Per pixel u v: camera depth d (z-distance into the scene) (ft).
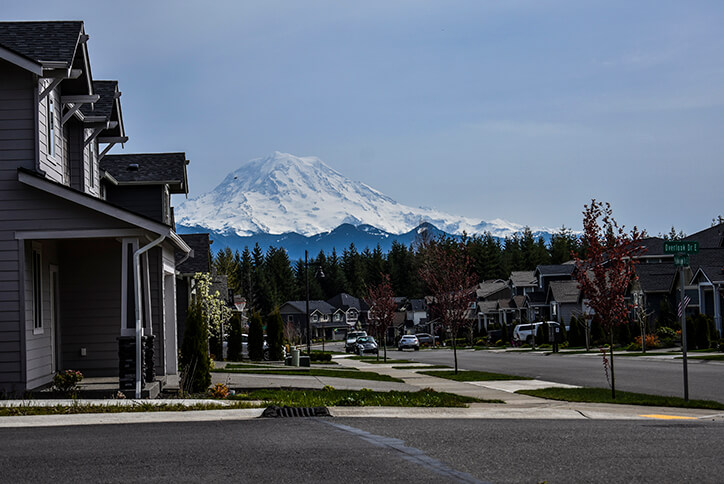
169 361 86.63
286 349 168.86
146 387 63.98
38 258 66.69
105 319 74.13
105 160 107.65
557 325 232.12
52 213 62.69
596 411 55.98
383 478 26.53
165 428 42.27
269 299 491.72
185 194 112.98
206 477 26.99
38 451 33.19
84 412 49.70
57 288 73.51
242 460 30.45
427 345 318.65
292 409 50.98
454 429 41.65
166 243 81.51
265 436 38.01
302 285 544.62
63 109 73.41
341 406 55.77
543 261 481.05
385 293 169.58
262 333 161.68
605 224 69.15
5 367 61.36
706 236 233.14
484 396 71.00
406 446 34.24
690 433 40.01
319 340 477.77
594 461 30.27
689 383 82.99
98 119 77.92
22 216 62.49
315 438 37.14
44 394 60.85
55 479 26.86
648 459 30.81
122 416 48.03
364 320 512.63
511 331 299.79
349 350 249.75
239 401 57.88
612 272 68.13
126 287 63.10
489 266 469.57
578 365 122.72
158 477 27.07
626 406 60.54
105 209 62.59
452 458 30.86
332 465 29.14
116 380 69.87
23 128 63.52
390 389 78.59
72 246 74.33
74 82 73.20
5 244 62.23
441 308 111.04
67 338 73.67
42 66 62.49
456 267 113.80
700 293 180.24
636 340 168.66
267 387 76.43
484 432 40.06
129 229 63.36
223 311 161.58
